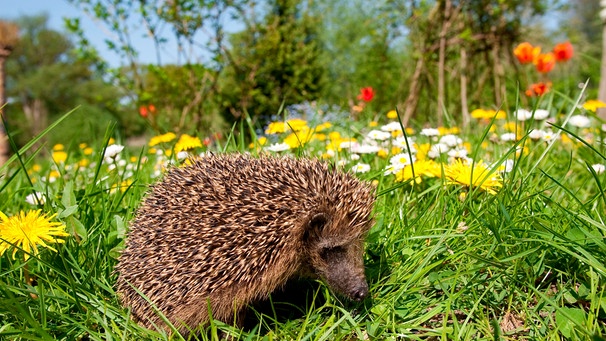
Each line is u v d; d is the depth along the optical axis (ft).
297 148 1.94
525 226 1.34
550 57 3.11
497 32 4.44
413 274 1.23
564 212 1.31
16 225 1.23
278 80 6.18
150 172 2.45
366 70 6.48
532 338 1.10
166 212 1.32
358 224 1.33
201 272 1.25
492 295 1.22
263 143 2.32
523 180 1.49
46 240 1.37
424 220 1.49
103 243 1.49
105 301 1.28
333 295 1.30
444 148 1.99
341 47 8.66
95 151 2.48
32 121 23.39
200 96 4.70
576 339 1.01
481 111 2.63
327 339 1.15
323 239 1.32
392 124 2.02
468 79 4.75
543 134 1.86
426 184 1.83
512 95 4.84
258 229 1.26
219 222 1.27
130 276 1.30
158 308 1.26
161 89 5.01
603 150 1.88
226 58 5.52
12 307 1.11
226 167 1.37
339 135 2.51
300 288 1.47
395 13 4.58
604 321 1.12
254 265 1.26
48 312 1.18
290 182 1.32
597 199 1.43
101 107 11.34
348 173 1.43
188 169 1.40
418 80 4.46
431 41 4.47
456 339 1.06
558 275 1.22
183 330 1.29
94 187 1.59
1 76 4.14
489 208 1.37
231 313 1.30
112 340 1.14
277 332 1.19
